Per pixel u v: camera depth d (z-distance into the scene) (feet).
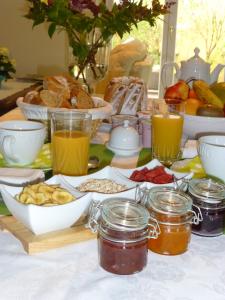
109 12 3.92
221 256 1.86
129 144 3.37
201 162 2.78
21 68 10.77
